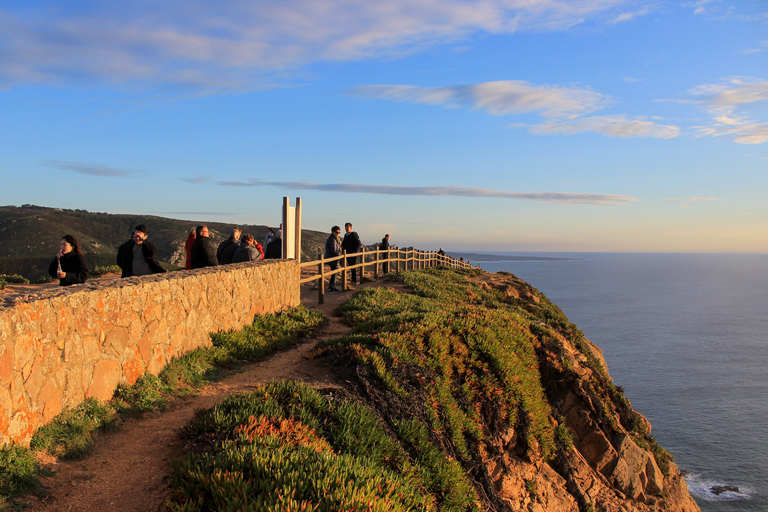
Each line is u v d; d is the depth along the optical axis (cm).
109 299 536
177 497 372
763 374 11812
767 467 6391
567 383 1138
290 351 897
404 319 1083
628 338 17225
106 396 528
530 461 903
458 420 773
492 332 1048
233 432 470
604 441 1094
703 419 8425
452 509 594
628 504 1061
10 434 387
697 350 15075
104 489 394
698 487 5831
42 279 1591
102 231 12731
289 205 1263
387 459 566
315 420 545
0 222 11006
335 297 1517
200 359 720
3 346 377
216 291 819
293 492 352
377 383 729
